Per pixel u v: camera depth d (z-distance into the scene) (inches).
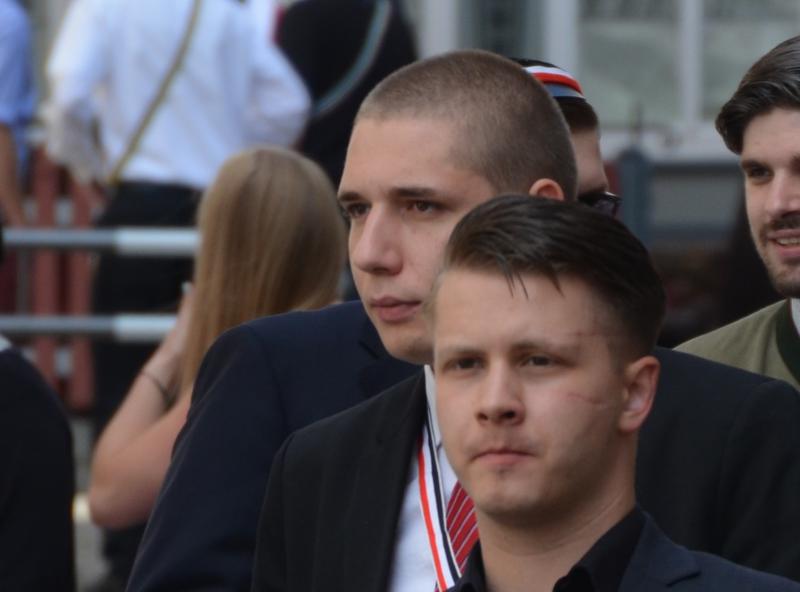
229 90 893.2
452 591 308.2
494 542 300.8
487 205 300.0
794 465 357.1
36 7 1197.1
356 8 906.7
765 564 352.5
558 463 291.3
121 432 550.3
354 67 908.6
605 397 294.4
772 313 438.6
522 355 292.2
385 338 349.4
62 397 1059.9
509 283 292.0
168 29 885.8
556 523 296.7
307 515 357.4
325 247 526.0
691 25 1235.9
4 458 516.7
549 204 297.9
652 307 300.0
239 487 397.1
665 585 298.2
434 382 326.0
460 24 1198.9
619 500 300.5
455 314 295.4
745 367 433.1
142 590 393.4
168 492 402.0
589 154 417.4
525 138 354.6
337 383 402.6
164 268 878.4
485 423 292.0
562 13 1218.6
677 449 358.9
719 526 355.9
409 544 342.0
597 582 295.4
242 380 405.4
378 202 349.4
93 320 870.4
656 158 1228.5
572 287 292.2
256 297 521.7
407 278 344.8
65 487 526.6
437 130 348.8
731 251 877.2
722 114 418.3
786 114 404.8
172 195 884.0
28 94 1002.1
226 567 392.2
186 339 535.2
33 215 1108.5
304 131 910.4
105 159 896.9
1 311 1064.2
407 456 347.3
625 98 1234.6
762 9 1240.8
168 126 885.8
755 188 415.5
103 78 890.1
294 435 369.7
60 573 521.0
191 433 406.3
